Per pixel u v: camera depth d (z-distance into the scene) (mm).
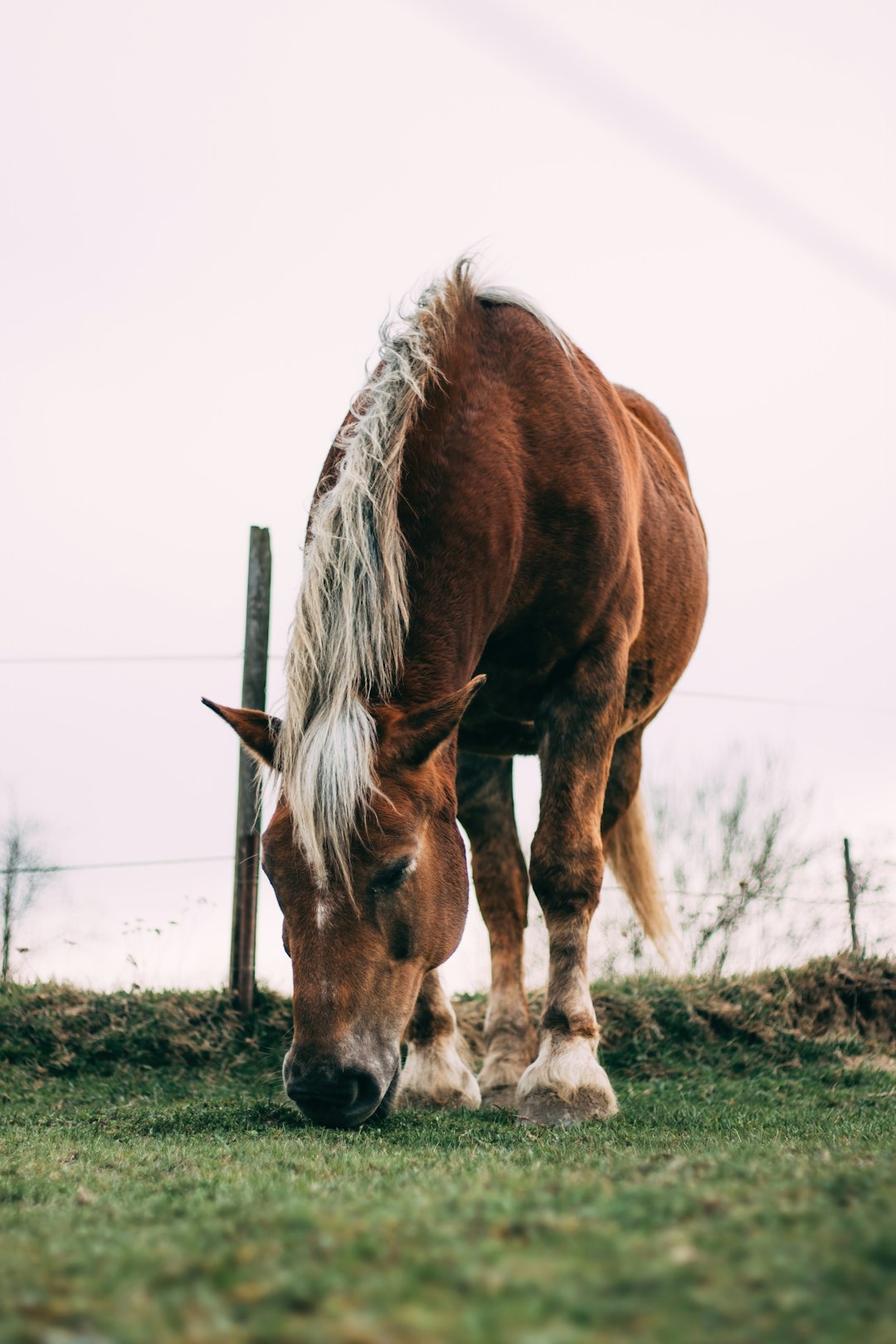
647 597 4758
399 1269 1228
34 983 6168
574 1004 3770
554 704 4035
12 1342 997
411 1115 3764
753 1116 3943
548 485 3889
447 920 3186
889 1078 5605
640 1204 1543
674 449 5891
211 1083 5328
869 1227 1363
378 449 3326
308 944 2879
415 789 3061
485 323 4012
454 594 3498
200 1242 1433
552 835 3891
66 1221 1719
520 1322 1030
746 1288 1143
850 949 7328
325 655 3021
